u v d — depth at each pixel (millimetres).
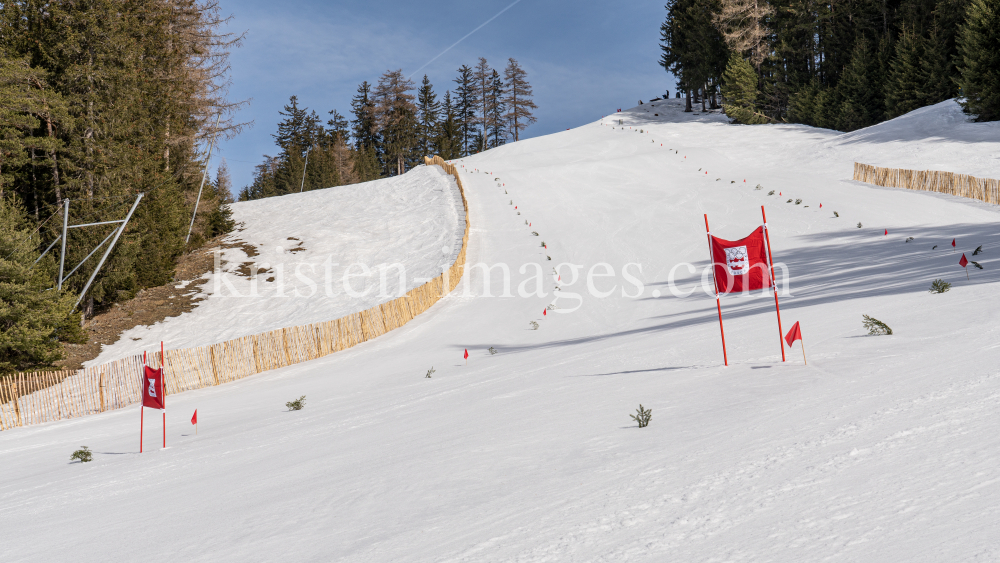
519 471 5027
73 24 32062
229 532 4711
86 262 31500
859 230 29547
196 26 46094
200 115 45750
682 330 14602
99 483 8516
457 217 43844
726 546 2789
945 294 11023
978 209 30859
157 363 21297
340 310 31719
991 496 2727
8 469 11828
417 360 20594
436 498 4609
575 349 15484
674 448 4879
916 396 4879
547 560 2988
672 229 35125
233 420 14000
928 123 50250
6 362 24578
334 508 4883
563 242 36000
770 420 5125
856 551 2451
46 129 33094
